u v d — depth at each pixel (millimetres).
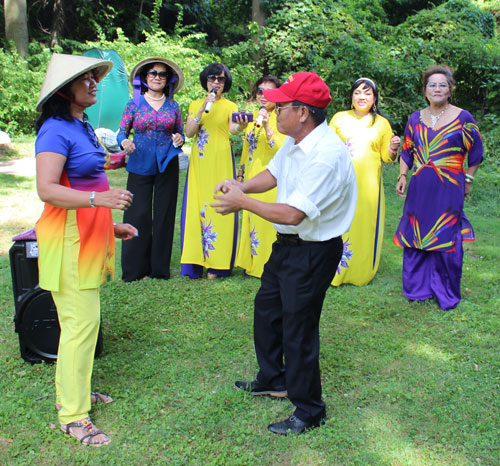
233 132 4562
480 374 3230
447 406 2896
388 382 3139
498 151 10258
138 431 2664
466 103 12953
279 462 2477
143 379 3111
